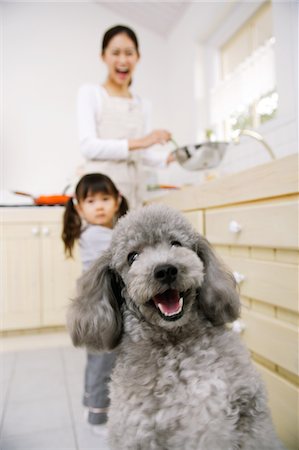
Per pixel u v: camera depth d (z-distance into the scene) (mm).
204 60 2994
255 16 2492
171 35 3520
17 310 2564
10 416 1569
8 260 2559
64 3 3430
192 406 832
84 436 1404
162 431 825
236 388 844
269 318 1201
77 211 1581
